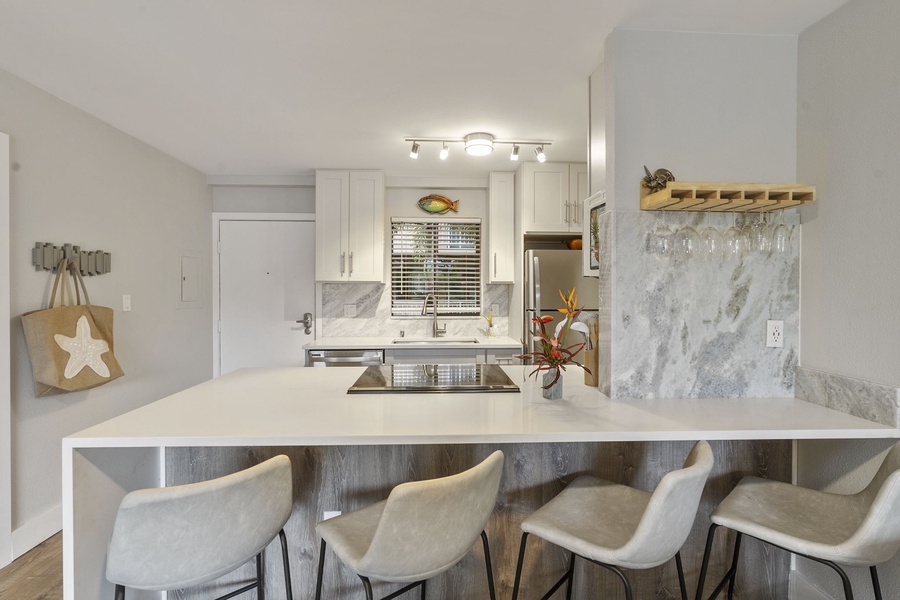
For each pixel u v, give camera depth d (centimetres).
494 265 410
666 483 122
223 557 126
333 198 404
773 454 193
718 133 199
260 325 442
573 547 135
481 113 278
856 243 171
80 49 205
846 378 173
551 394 194
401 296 446
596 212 222
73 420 265
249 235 441
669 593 187
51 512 247
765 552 191
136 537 117
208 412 170
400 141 329
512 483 183
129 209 318
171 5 173
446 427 152
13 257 229
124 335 314
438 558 126
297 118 286
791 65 200
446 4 174
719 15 184
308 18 182
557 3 175
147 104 266
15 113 230
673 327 199
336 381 230
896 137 155
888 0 157
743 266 200
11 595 203
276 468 133
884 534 122
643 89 196
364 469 182
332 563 182
